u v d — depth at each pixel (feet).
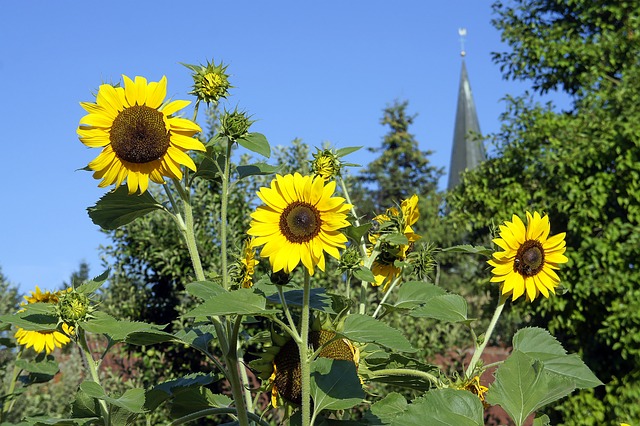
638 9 43.45
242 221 25.04
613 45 43.29
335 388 7.43
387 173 129.90
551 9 47.37
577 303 33.06
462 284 50.39
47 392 23.12
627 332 32.12
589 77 43.29
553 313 34.86
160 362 24.61
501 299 9.39
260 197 6.91
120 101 7.59
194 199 24.81
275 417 19.81
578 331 34.45
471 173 42.04
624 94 36.35
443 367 27.07
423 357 25.80
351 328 6.59
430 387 8.69
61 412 22.30
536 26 47.42
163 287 26.25
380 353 8.50
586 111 38.24
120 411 8.19
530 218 9.32
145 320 25.90
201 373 9.05
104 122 7.55
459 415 4.98
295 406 7.86
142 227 25.32
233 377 7.37
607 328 31.71
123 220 8.02
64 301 7.69
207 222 25.02
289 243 6.82
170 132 7.58
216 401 8.80
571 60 45.11
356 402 7.30
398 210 9.80
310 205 6.87
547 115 40.22
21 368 14.40
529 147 39.65
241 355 9.20
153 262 25.72
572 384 5.05
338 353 7.94
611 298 33.09
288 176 6.98
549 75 46.34
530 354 8.38
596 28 47.14
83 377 23.57
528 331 8.55
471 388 8.38
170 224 25.20
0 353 21.72
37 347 14.08
